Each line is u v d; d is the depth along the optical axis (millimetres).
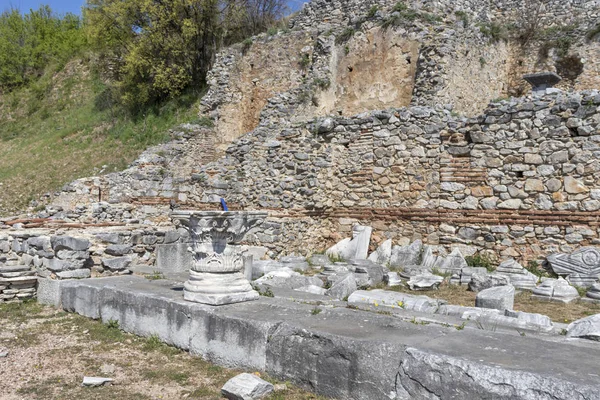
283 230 14000
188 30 25875
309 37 21047
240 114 22453
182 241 11617
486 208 12305
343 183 14531
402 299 7816
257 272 11719
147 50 26828
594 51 19406
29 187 20531
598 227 10922
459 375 4270
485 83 18953
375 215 13938
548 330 6367
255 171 15602
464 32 17328
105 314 7555
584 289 10047
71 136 26219
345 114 18828
